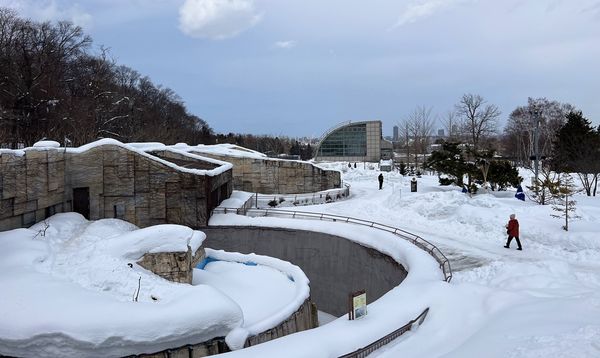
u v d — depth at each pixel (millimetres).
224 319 14125
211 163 36156
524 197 32094
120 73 91500
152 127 68500
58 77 55344
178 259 18016
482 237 23141
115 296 15219
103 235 22062
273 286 19281
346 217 27891
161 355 13359
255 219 28438
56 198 23625
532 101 86562
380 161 92312
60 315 13242
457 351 10391
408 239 22406
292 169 43312
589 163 36500
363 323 12711
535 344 9656
